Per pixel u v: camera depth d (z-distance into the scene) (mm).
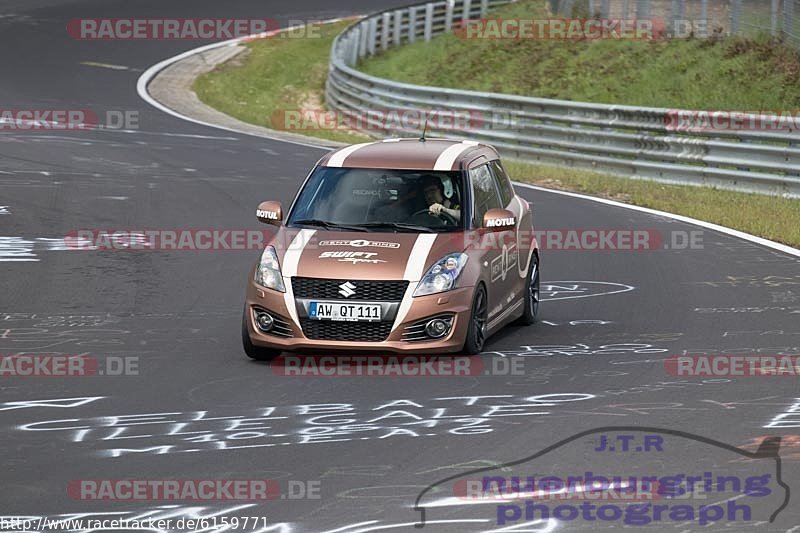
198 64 136000
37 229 58406
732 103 101750
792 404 29953
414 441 27016
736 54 108875
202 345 37688
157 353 36562
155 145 89000
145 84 123250
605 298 44969
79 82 121312
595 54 120688
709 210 65750
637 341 37750
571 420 28703
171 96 118812
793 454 25750
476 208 38156
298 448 26547
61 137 90562
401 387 32156
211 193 69625
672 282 47719
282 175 77125
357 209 37750
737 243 56594
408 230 37000
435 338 34906
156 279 48344
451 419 28891
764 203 68375
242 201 67250
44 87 117375
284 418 29125
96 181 72500
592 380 32750
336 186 38594
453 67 128375
